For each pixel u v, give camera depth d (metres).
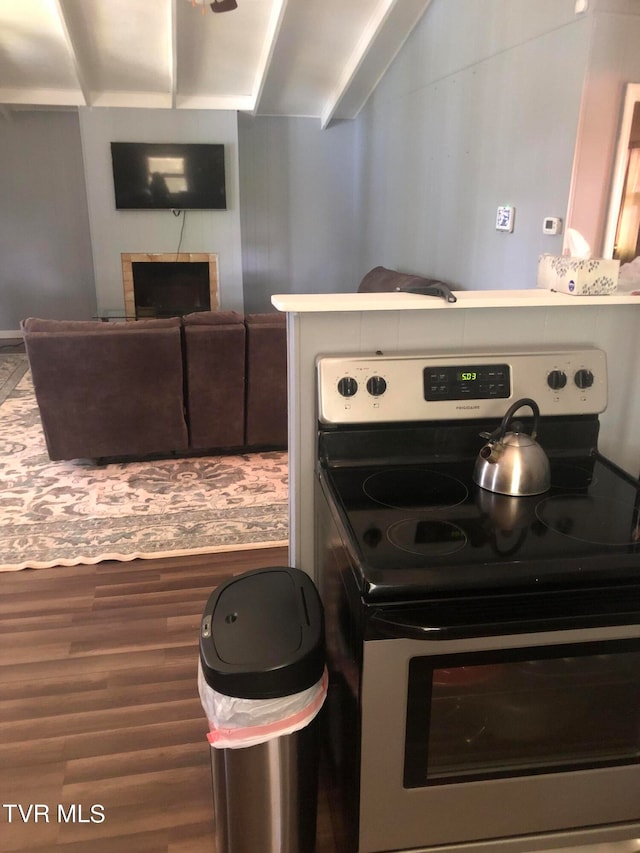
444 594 1.17
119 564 2.81
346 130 6.89
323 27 5.00
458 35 4.32
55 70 5.59
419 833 1.33
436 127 4.80
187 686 2.09
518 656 1.20
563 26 3.23
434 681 1.21
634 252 3.43
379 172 6.19
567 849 1.42
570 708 1.30
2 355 6.43
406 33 5.07
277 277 7.27
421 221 5.23
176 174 6.34
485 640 1.18
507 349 1.71
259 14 4.82
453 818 1.32
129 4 4.64
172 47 4.96
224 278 6.79
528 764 1.32
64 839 1.58
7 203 6.83
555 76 3.33
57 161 6.79
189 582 2.68
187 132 6.33
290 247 7.19
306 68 5.69
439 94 4.70
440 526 1.34
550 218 3.44
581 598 1.20
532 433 1.56
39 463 3.87
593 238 3.36
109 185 6.35
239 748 1.33
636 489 1.53
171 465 3.87
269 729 1.31
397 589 1.14
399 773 1.27
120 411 3.69
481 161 4.16
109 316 6.46
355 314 1.61
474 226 4.32
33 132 6.67
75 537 3.01
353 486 1.53
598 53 3.07
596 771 1.34
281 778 1.38
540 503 1.45
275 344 3.73
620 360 1.79
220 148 6.32
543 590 1.19
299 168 6.94
